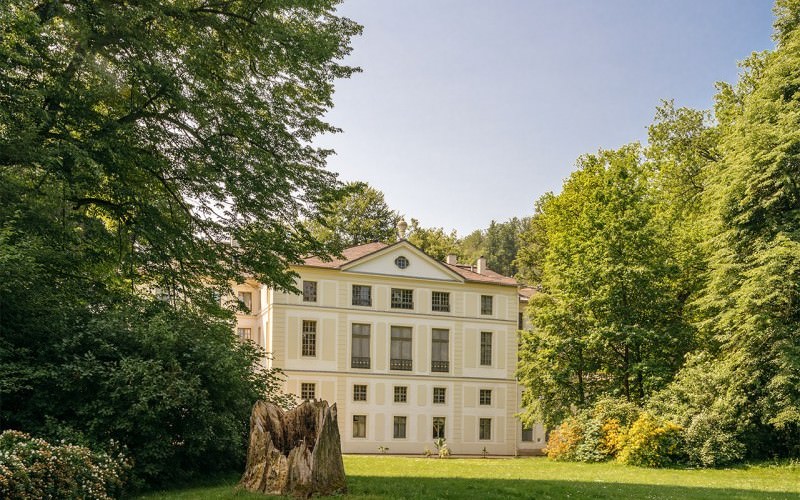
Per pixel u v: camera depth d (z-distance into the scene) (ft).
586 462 79.05
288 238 58.13
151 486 38.40
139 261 53.98
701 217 104.37
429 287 154.71
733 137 80.89
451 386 153.38
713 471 65.82
